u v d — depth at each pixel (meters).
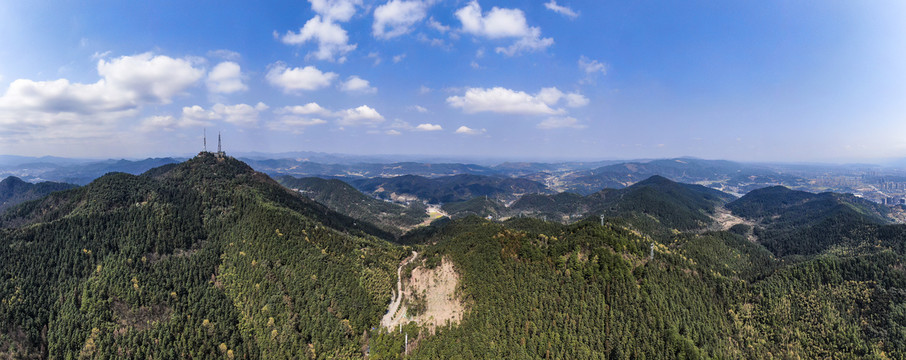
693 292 192.00
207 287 193.38
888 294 182.88
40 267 183.12
